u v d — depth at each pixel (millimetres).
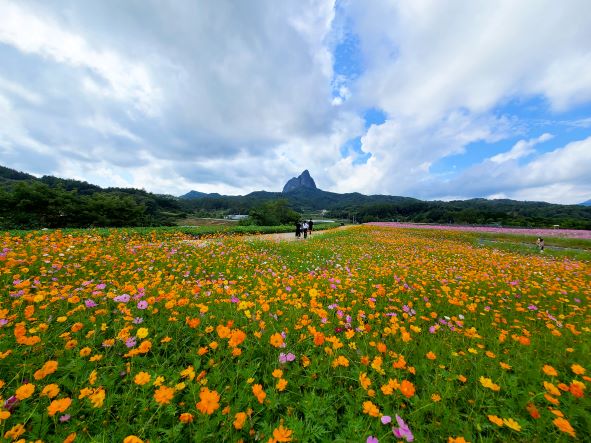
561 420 1464
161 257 6508
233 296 3432
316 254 9531
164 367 2152
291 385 2016
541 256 13703
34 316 2619
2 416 1327
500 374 2205
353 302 3834
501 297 4949
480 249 15516
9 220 20734
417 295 4852
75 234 10961
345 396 1930
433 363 2416
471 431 1683
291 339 2691
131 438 1250
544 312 3889
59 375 1987
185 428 1637
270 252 9812
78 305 3020
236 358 2334
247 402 1779
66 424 1579
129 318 2574
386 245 15055
